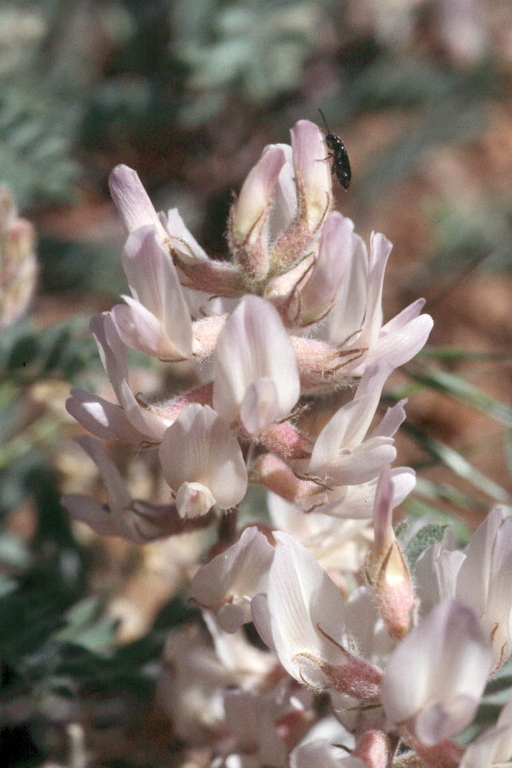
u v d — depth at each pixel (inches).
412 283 32.4
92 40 26.5
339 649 11.2
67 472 17.7
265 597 11.2
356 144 34.3
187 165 26.2
